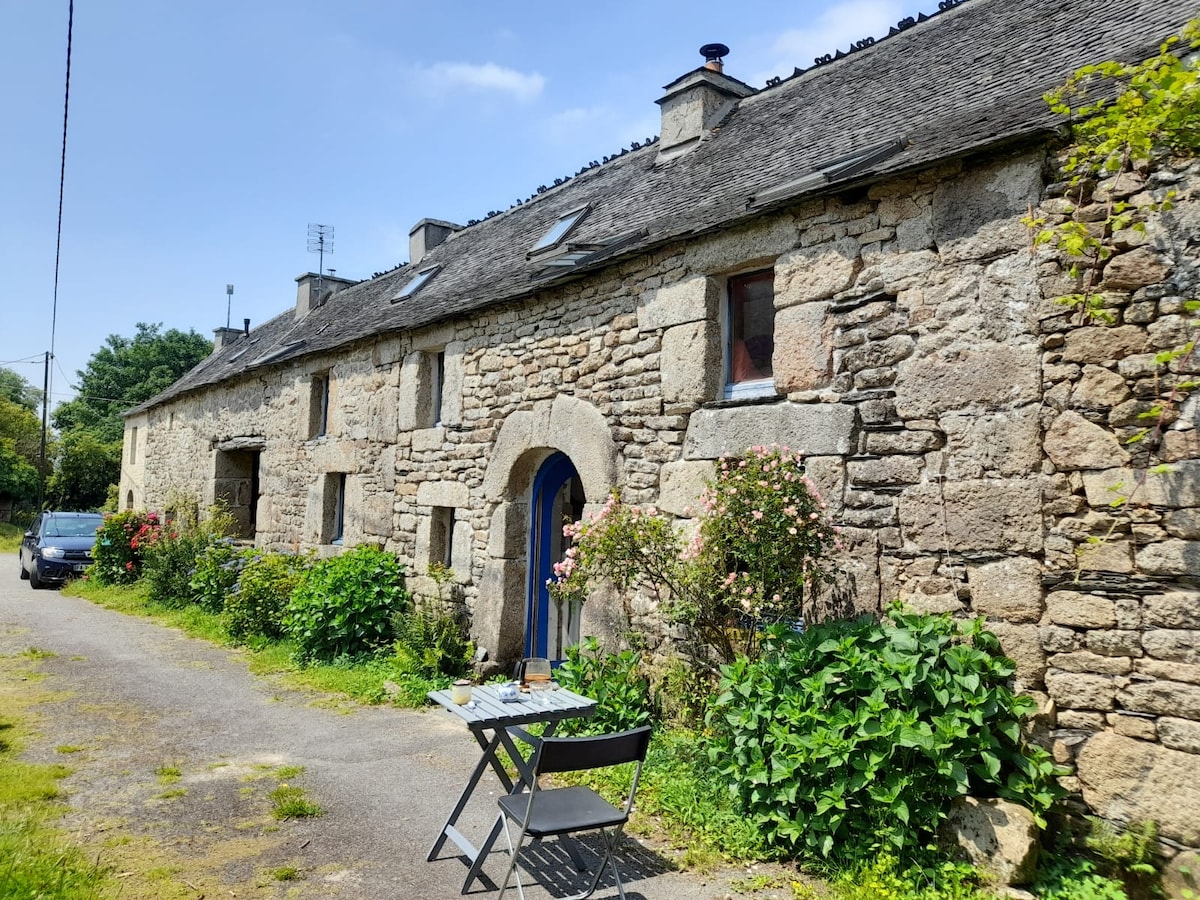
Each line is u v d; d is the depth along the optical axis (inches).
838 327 191.3
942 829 146.9
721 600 191.8
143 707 260.1
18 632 390.6
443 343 335.9
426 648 292.7
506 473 293.3
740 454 209.5
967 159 169.6
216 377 576.7
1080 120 152.8
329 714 256.1
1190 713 136.9
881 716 151.7
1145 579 143.3
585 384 261.0
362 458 389.4
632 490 241.3
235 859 153.7
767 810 163.3
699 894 143.9
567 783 193.0
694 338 223.3
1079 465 151.6
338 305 558.9
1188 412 140.9
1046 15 227.5
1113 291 149.9
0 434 1359.5
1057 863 142.9
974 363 166.4
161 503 690.2
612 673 228.4
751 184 237.8
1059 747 150.1
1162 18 183.2
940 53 247.8
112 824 168.1
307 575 359.6
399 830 169.2
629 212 294.0
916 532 173.8
